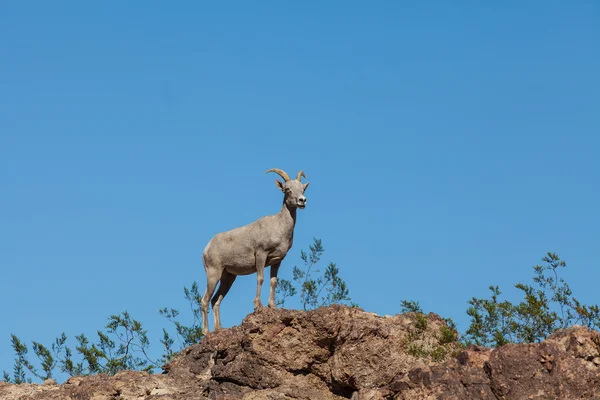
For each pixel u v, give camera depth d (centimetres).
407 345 7462
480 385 6438
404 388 6769
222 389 7450
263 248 8025
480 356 6600
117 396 7475
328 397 7394
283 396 7262
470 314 8088
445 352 7412
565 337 6481
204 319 8269
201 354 7925
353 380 7331
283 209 8088
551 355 6325
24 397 7600
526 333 7925
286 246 8056
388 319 7769
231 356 7612
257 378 7431
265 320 7569
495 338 7881
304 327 7531
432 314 7800
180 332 11038
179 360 8025
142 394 7444
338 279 10650
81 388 7500
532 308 7950
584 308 7969
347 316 7600
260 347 7506
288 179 8138
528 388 6262
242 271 8250
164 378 7750
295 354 7494
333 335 7444
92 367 10388
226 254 8212
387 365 7331
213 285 8275
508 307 8050
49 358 10362
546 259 8381
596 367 6231
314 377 7512
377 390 6950
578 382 6166
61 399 7444
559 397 6159
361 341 7412
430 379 6606
